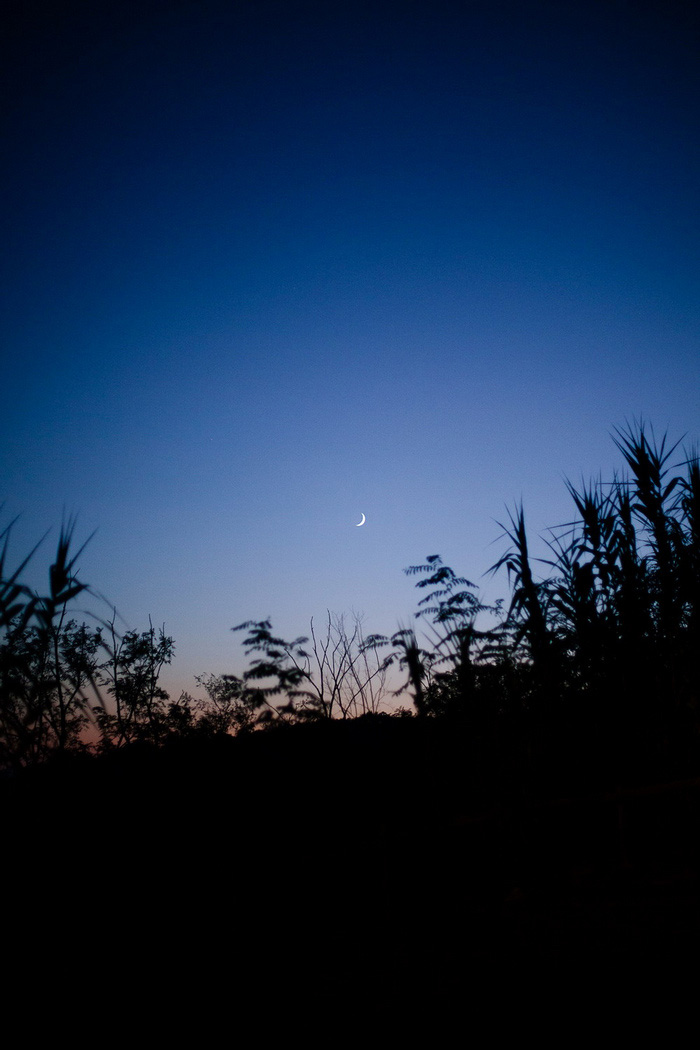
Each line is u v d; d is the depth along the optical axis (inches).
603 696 331.0
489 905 294.0
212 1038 199.5
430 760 368.8
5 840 266.2
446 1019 182.5
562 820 333.7
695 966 181.6
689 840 303.0
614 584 333.1
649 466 331.6
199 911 311.0
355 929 299.3
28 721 244.1
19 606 238.8
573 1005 174.6
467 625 338.0
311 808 424.5
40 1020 222.1
